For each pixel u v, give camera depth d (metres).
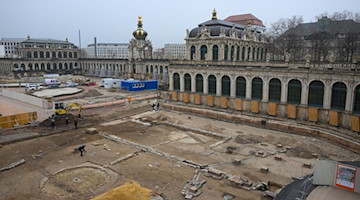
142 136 47.44
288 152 39.19
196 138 46.75
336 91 47.31
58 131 48.84
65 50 177.88
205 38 72.00
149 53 139.38
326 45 82.62
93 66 167.62
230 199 26.64
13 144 42.50
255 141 44.19
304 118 51.44
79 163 35.34
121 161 35.84
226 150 40.47
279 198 20.50
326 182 21.20
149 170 33.22
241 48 78.31
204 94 66.12
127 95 91.94
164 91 77.88
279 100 54.84
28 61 159.88
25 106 70.81
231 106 61.88
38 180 30.77
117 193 25.66
